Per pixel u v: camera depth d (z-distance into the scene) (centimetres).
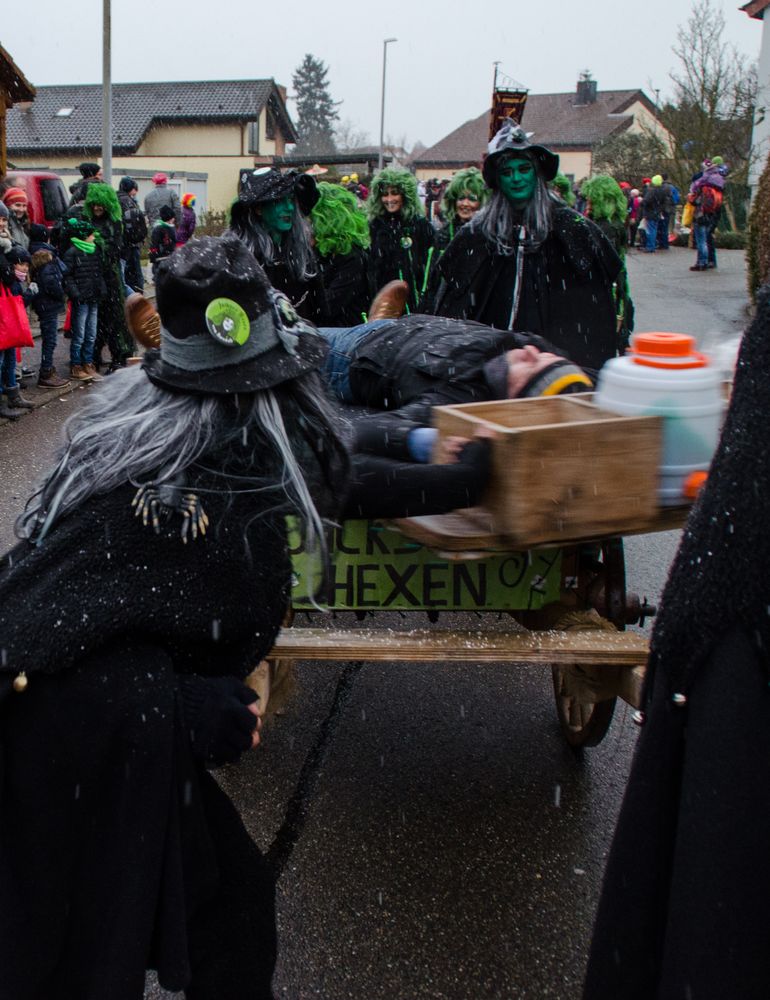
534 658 286
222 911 206
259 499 192
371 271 754
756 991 177
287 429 197
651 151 3528
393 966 274
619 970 197
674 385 267
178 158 3809
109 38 1806
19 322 877
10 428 868
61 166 5006
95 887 188
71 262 1045
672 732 190
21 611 183
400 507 247
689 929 179
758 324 179
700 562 183
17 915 186
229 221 574
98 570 184
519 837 333
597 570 353
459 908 298
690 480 272
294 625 500
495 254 516
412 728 407
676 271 2134
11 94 1458
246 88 5162
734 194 2797
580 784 366
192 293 185
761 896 176
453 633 293
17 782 186
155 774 185
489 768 376
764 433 174
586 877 313
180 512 185
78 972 192
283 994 263
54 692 184
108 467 189
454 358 329
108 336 1118
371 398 357
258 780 366
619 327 588
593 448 260
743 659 177
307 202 575
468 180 837
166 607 183
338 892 304
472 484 252
